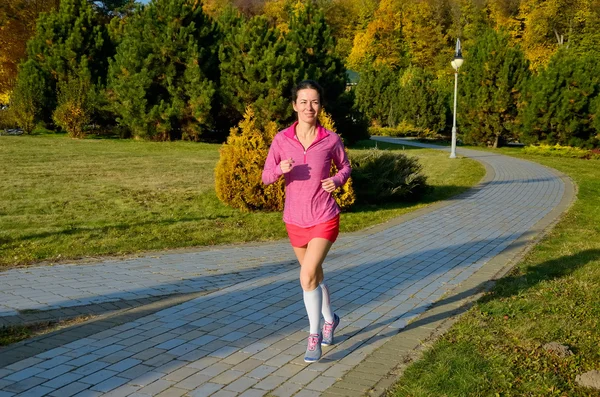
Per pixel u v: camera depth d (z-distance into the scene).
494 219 11.21
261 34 27.67
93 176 16.09
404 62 72.00
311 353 4.18
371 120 52.12
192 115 27.67
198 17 28.75
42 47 32.09
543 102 28.08
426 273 7.01
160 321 5.13
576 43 58.47
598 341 4.57
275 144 4.27
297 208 4.17
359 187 12.98
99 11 49.47
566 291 5.96
